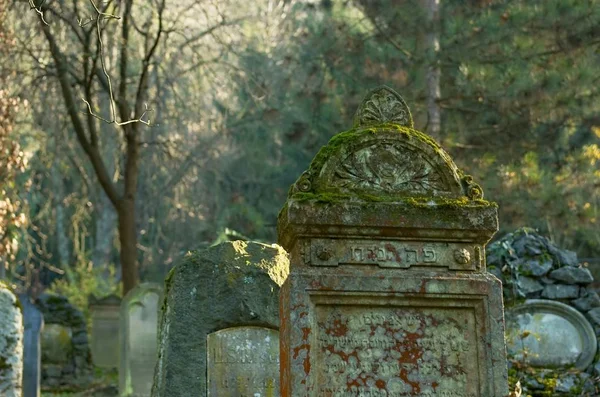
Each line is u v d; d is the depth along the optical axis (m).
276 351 10.04
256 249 10.36
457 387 6.58
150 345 18.36
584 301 13.70
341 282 6.53
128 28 21.05
